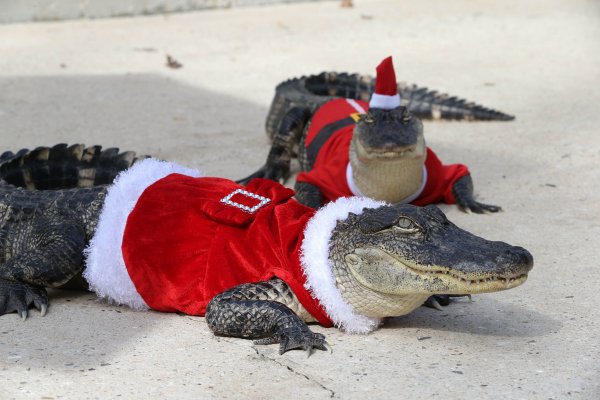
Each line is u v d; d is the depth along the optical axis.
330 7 27.53
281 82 17.38
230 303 7.63
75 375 7.01
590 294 8.59
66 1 24.77
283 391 6.75
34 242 8.84
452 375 6.97
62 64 19.73
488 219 11.06
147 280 8.20
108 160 10.53
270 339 7.57
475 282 7.14
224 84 18.34
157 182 8.83
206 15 26.06
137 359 7.31
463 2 28.20
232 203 8.45
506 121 15.59
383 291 7.48
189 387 6.82
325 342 7.45
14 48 21.31
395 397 6.63
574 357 7.25
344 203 8.09
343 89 16.78
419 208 7.60
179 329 7.94
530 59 20.45
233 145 14.41
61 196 9.06
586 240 10.11
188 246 8.25
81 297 8.80
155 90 17.75
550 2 27.88
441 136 14.91
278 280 7.88
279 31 23.84
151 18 25.48
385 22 25.17
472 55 21.00
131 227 8.35
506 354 7.34
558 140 14.32
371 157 11.01
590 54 20.78
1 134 14.51
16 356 7.34
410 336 7.76
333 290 7.67
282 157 13.48
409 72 19.34
